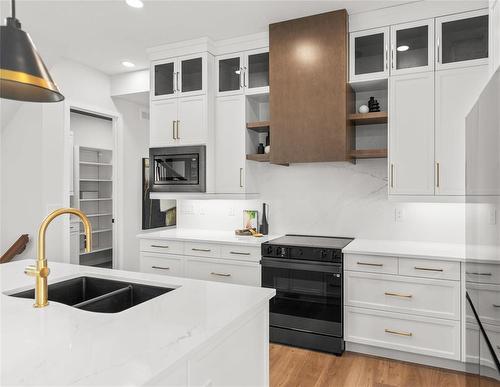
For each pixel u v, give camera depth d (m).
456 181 2.83
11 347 1.11
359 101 3.47
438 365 2.77
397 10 3.00
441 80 2.88
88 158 6.20
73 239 5.02
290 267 3.12
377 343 2.87
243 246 3.35
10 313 1.41
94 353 1.07
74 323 1.31
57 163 4.12
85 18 3.19
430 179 2.91
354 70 3.15
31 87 1.62
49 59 3.84
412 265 2.74
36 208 4.04
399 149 3.01
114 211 4.94
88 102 4.44
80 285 2.11
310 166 3.71
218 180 3.75
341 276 2.96
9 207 4.24
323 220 3.65
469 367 2.07
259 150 3.76
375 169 3.44
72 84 4.24
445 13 2.86
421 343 2.73
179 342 1.15
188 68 3.75
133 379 0.94
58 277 2.01
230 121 3.69
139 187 5.29
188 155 3.71
